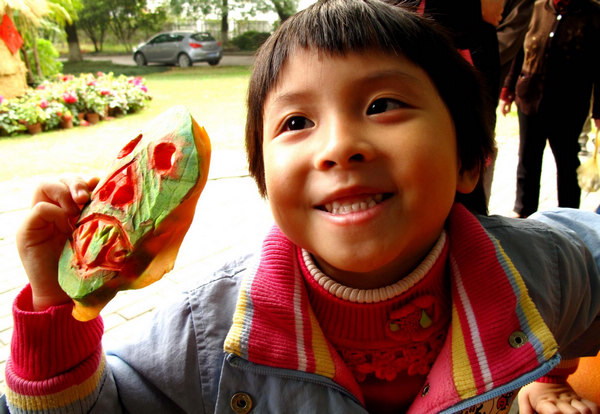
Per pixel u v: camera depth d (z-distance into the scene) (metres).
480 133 0.97
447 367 0.88
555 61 3.14
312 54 0.78
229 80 13.38
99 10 24.05
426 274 0.91
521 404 1.33
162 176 0.70
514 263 1.07
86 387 0.83
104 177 0.77
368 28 0.79
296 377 0.87
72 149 6.39
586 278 1.16
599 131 3.22
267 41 0.93
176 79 13.83
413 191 0.75
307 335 0.89
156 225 0.70
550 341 0.88
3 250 3.29
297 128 0.80
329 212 0.77
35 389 0.80
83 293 0.72
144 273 0.72
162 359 0.91
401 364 0.93
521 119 3.40
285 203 0.81
